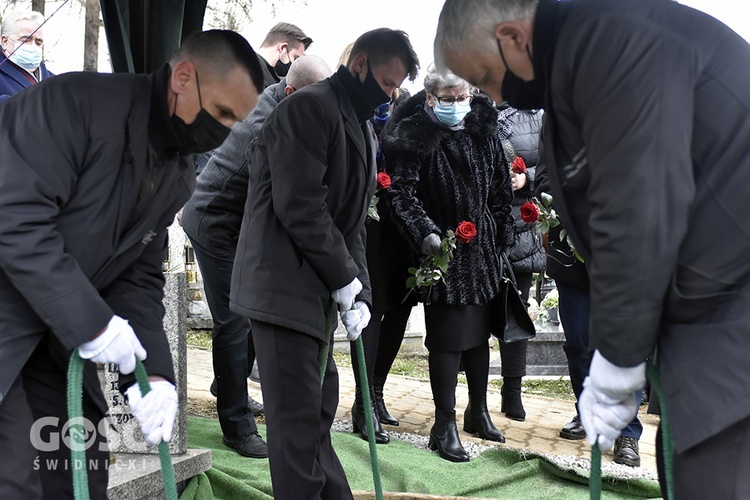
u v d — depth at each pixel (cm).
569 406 570
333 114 278
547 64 173
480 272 414
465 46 181
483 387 457
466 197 410
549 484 390
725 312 162
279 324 273
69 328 183
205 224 387
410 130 406
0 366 186
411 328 786
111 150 195
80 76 199
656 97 155
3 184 181
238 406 408
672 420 165
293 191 268
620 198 156
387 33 284
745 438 158
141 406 201
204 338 768
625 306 158
